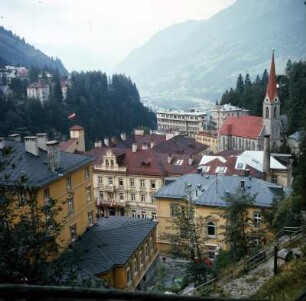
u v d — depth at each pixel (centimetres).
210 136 17525
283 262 2406
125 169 7669
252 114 19288
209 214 4650
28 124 17950
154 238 4525
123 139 12012
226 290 2230
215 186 4884
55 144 3788
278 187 4672
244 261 2611
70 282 1324
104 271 3294
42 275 1227
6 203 1248
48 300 369
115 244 3775
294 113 14212
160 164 7644
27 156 3769
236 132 14788
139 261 3969
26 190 1400
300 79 15938
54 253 1348
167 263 4519
